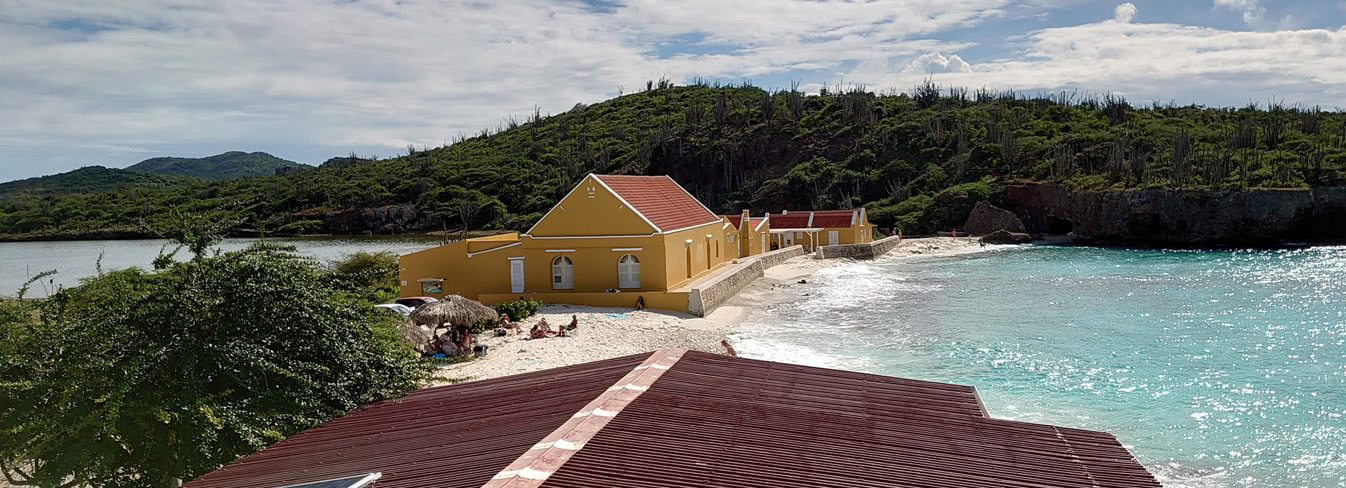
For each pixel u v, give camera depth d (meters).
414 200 184.12
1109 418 27.89
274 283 18.33
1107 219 107.50
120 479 16.23
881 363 36.03
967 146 144.12
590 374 17.89
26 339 17.33
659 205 55.09
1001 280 67.25
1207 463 23.83
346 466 13.48
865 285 64.44
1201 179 108.00
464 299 36.47
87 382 15.97
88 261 121.75
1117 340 40.38
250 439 15.71
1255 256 85.38
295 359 18.25
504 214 171.00
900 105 177.25
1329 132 136.00
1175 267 75.38
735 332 43.41
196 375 16.61
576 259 49.66
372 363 19.45
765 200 152.00
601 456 12.28
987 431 14.42
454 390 18.59
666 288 48.94
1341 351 36.81
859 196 143.75
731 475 11.82
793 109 177.50
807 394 16.19
